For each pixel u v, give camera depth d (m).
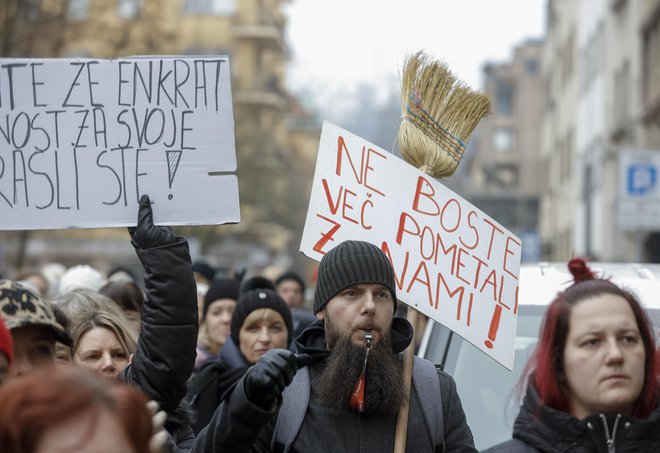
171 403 5.70
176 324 5.60
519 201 98.81
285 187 60.66
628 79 38.84
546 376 4.86
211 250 52.62
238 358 9.04
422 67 6.30
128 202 6.15
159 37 40.56
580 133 51.75
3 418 2.78
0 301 4.55
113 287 9.20
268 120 70.12
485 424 7.08
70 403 2.78
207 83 6.21
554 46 63.50
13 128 6.20
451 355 7.55
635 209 23.56
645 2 35.53
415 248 6.03
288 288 14.66
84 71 6.23
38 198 6.18
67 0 36.94
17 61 6.21
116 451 2.79
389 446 5.23
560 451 4.77
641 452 4.74
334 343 5.34
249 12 75.12
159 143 6.19
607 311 4.79
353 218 5.98
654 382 4.86
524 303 7.68
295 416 5.26
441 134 6.30
